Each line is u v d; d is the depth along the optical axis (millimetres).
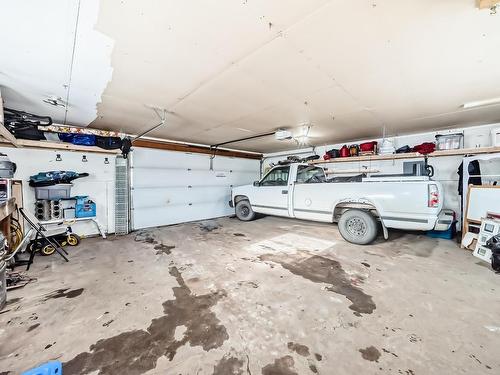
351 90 2738
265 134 5230
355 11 1435
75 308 1940
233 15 1462
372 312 1846
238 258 3205
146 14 1426
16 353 1427
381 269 2736
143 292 2221
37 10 1351
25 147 3857
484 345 1450
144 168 5391
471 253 3293
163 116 3725
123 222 4832
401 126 4488
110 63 2037
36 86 2477
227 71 2240
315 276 2562
